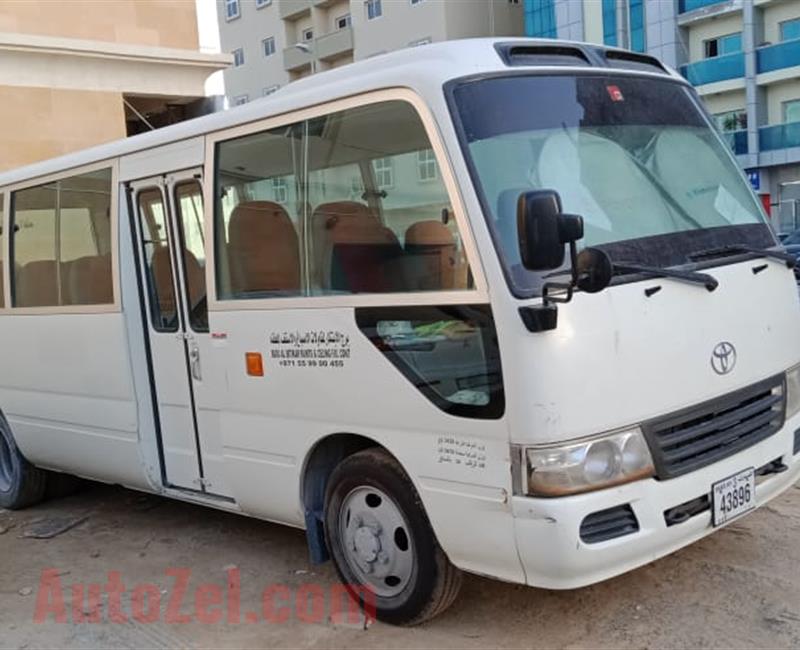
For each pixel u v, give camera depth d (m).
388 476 4.03
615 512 3.52
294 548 5.48
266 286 4.52
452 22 36.28
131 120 19.34
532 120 3.84
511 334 3.41
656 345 3.60
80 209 5.79
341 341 4.12
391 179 3.91
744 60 32.16
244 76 47.84
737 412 3.91
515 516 3.48
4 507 7.18
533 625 4.10
